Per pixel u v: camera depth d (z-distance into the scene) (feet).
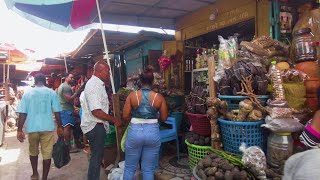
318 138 5.72
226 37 18.58
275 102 8.59
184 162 14.25
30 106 13.43
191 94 11.78
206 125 11.05
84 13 16.83
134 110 10.32
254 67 9.47
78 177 14.96
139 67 26.68
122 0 16.46
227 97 9.59
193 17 19.20
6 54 32.55
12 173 16.08
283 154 8.22
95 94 11.17
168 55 21.25
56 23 17.54
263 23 13.84
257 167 7.99
